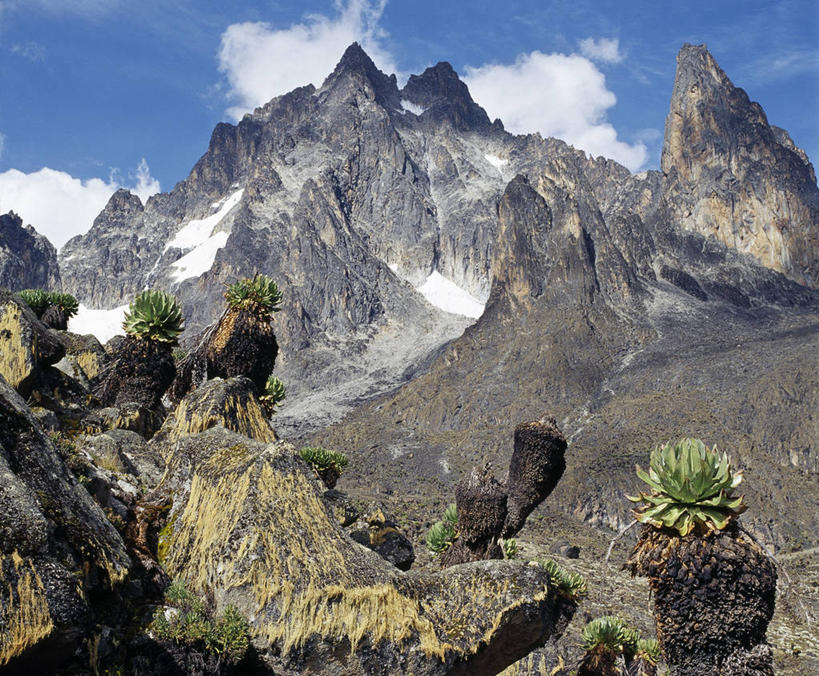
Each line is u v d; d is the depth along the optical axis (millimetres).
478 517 8742
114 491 6090
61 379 8789
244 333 9250
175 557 5508
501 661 5336
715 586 5832
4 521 4172
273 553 5047
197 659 4742
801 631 70938
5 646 3902
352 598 4977
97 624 4531
